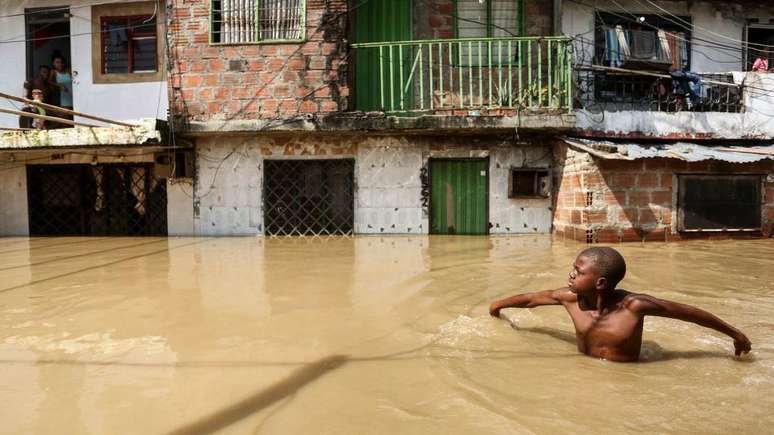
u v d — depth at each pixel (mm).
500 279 5262
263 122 9641
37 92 10133
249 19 9750
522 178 10164
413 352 3059
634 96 10320
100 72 10992
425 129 9461
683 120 9852
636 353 2873
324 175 10398
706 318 2824
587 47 10492
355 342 3254
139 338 3375
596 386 2537
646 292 4648
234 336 3396
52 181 11133
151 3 10805
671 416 2207
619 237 8445
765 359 2918
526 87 10414
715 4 10789
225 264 6441
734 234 8750
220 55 9789
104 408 2350
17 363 2920
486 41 9438
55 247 8602
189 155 10359
